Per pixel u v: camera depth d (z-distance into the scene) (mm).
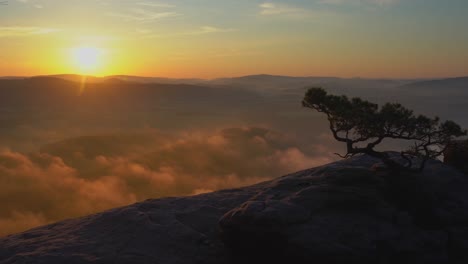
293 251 12430
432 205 15609
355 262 12273
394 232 13422
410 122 15164
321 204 14023
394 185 15906
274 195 15727
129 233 15211
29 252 13945
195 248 14352
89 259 13195
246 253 13484
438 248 13828
